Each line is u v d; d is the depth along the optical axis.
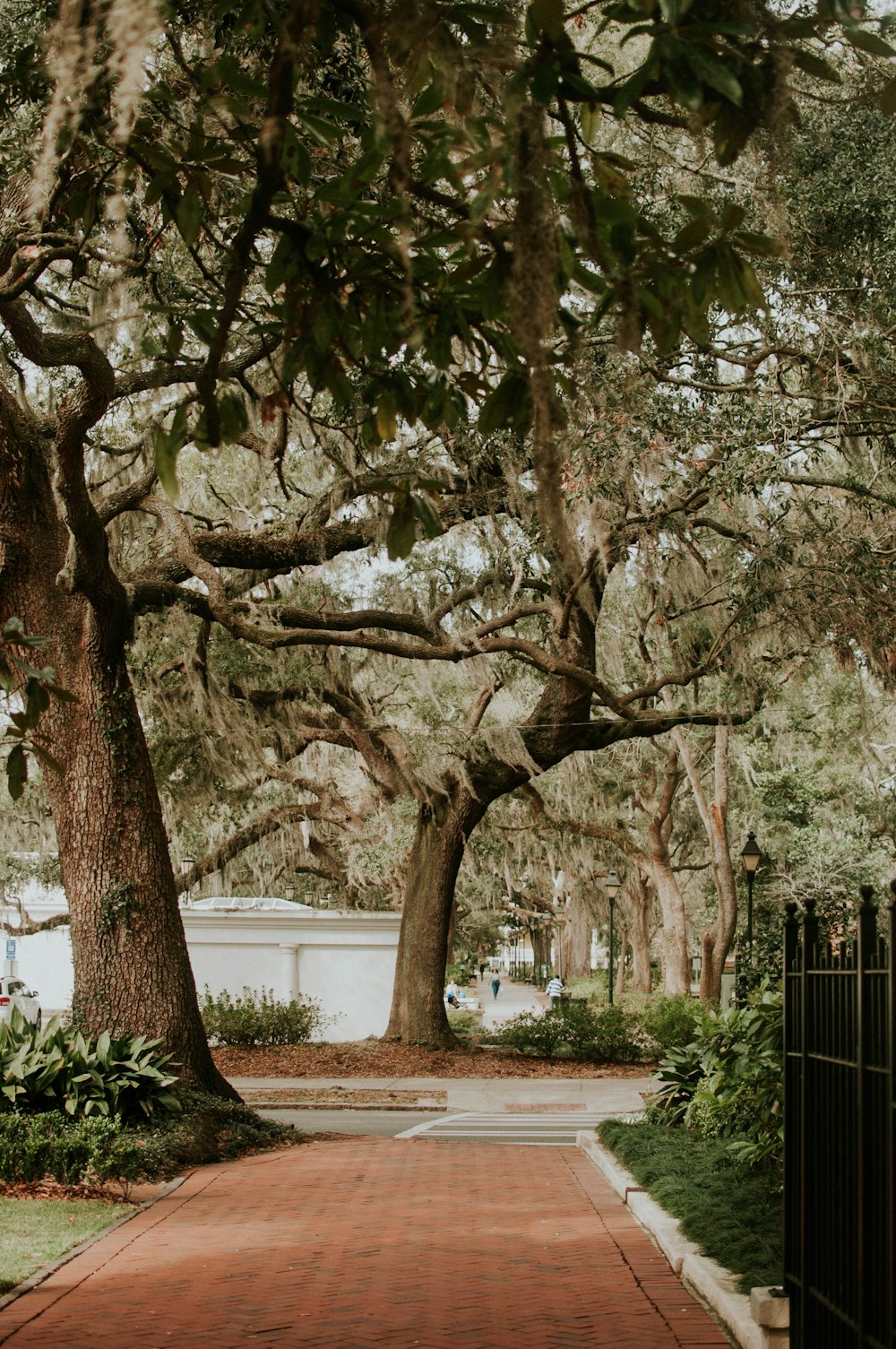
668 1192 9.69
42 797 28.86
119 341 14.60
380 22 3.54
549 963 86.81
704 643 24.48
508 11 3.61
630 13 3.56
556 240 3.66
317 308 4.57
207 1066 15.20
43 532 14.98
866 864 34.62
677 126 3.98
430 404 4.99
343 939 30.20
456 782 26.22
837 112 13.66
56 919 36.84
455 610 24.30
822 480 18.53
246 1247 8.92
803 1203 5.79
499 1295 7.41
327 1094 21.70
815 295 16.39
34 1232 9.29
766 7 3.65
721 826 31.88
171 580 19.11
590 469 16.42
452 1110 20.61
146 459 16.03
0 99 6.84
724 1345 6.30
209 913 30.00
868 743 31.67
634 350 3.86
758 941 24.52
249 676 24.20
